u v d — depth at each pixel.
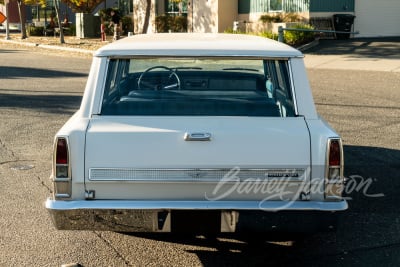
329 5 27.94
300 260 5.23
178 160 4.51
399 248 5.51
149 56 4.95
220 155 4.53
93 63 4.88
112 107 4.84
